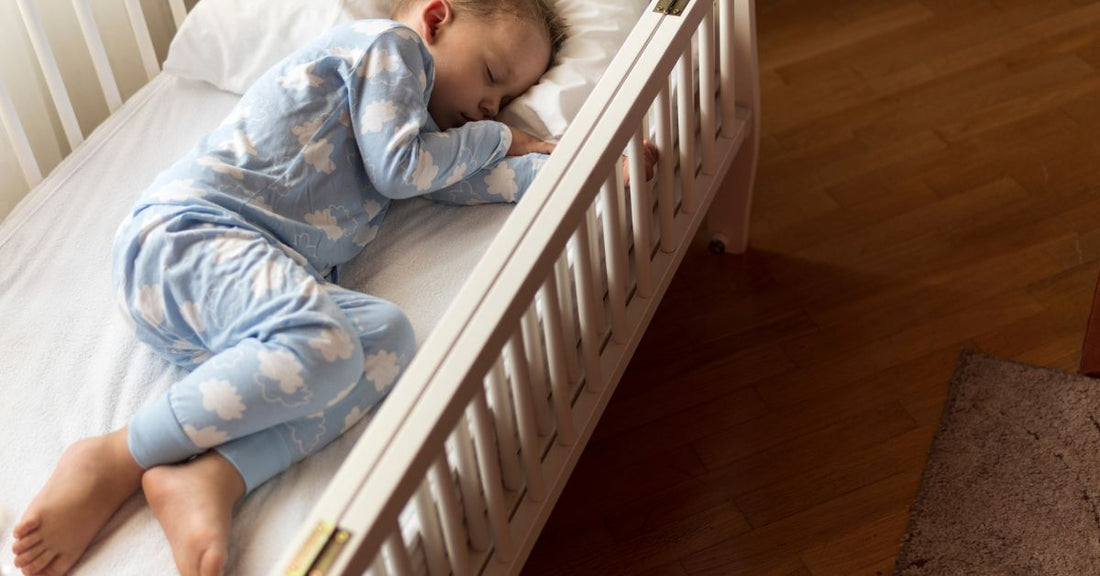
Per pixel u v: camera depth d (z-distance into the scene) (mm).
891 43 2258
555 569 1524
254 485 1118
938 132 2062
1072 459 1560
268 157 1287
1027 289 1786
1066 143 2004
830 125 2105
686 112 1357
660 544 1536
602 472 1624
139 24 1600
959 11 2303
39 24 1410
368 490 847
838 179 2004
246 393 1075
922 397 1664
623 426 1679
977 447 1589
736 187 1789
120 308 1226
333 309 1124
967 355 1703
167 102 1589
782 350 1752
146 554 1074
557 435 1260
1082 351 1649
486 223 1396
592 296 1212
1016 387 1653
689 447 1643
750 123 1679
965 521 1509
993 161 1994
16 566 1061
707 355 1759
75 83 1729
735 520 1552
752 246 1913
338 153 1321
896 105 2125
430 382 914
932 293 1801
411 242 1376
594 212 1193
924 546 1491
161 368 1254
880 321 1772
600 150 1084
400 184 1307
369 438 881
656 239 1475
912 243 1880
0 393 1233
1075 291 1773
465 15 1415
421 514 995
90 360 1268
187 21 1562
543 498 1222
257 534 1087
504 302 964
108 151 1521
